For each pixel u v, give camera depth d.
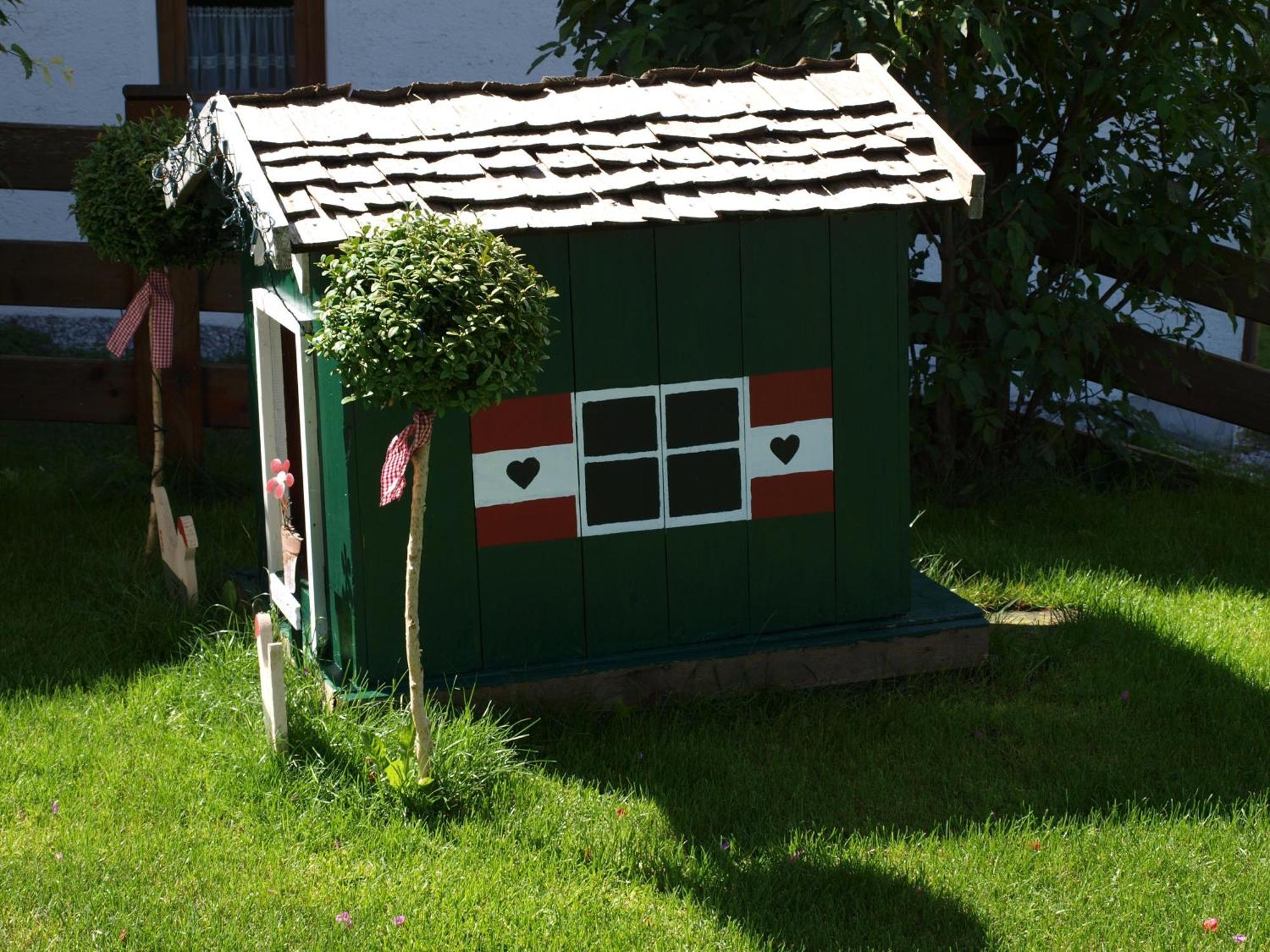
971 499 7.43
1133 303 7.60
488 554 4.97
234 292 7.73
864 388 5.25
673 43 6.80
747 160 4.97
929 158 5.04
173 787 4.55
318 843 4.26
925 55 7.03
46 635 5.70
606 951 3.80
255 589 6.00
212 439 8.45
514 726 4.89
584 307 4.90
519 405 4.89
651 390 5.02
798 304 5.11
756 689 5.26
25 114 9.92
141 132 6.00
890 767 4.82
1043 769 4.81
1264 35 7.20
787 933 3.89
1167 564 6.64
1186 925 3.94
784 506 5.25
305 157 4.77
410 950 3.77
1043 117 7.43
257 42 10.18
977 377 7.10
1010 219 7.29
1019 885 4.10
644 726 5.03
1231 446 8.98
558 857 4.24
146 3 9.86
